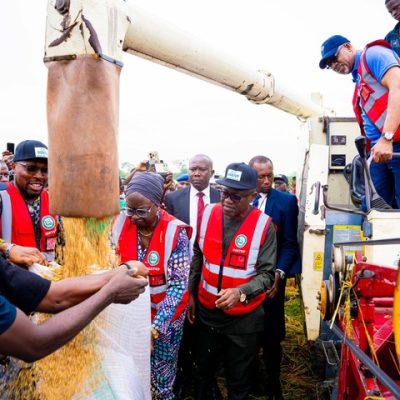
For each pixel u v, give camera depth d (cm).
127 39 221
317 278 353
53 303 162
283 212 368
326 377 365
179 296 266
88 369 187
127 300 167
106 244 194
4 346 128
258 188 378
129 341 207
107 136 167
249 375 302
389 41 348
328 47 317
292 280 752
